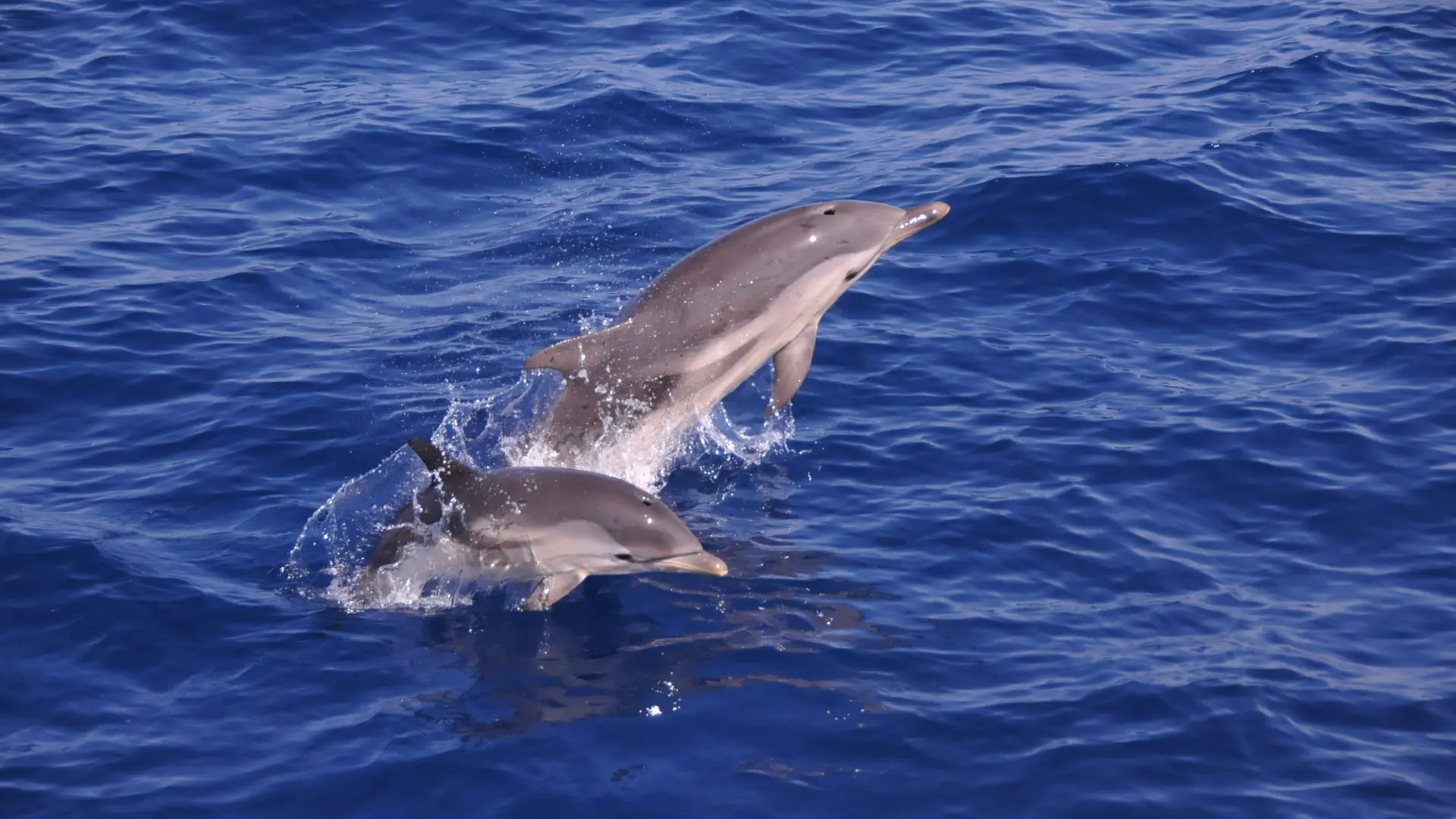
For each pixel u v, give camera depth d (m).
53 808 7.21
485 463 10.51
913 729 7.83
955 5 20.84
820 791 7.38
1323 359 12.02
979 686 8.21
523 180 15.71
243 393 11.47
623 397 10.03
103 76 17.98
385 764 7.55
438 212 15.05
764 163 16.11
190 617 8.79
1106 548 9.58
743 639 8.66
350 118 16.89
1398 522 9.88
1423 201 14.77
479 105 17.28
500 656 8.51
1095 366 11.98
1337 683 8.25
